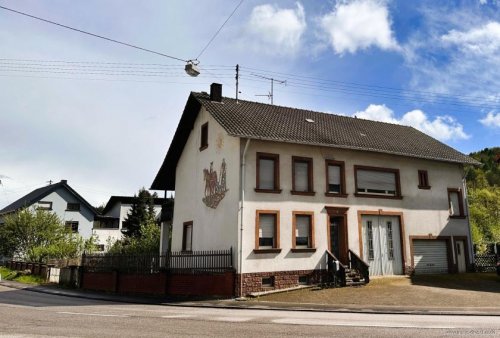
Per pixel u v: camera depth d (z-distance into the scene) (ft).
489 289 60.03
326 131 76.23
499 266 72.90
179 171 85.76
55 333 31.42
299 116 82.79
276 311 46.50
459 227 82.69
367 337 29.19
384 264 73.26
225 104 76.74
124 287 70.79
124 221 182.50
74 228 164.96
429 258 78.38
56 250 119.96
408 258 75.51
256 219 62.85
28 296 68.54
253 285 60.49
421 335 29.91
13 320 38.99
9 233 132.87
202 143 76.43
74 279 85.46
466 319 38.99
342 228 70.69
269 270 62.23
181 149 85.35
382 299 52.65
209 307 51.29
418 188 79.66
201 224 73.00
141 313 44.50
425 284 64.54
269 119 73.92
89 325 35.45
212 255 61.93
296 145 69.05
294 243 65.26
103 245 175.01
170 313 44.52
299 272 64.59
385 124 96.89
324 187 69.92
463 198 84.69
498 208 176.96
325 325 34.83
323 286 63.46
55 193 163.94
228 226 63.98
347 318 39.81
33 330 32.91
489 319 38.93
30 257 119.85
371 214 73.41
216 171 69.97
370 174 75.41
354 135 79.05
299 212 66.59
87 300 61.67
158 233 114.01
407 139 87.86
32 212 139.64
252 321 37.50
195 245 74.43
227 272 59.72
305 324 35.45
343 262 69.51
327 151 71.72
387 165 77.25
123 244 134.72
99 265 78.59
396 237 75.61
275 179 66.39
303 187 68.69
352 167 73.46
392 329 32.58
